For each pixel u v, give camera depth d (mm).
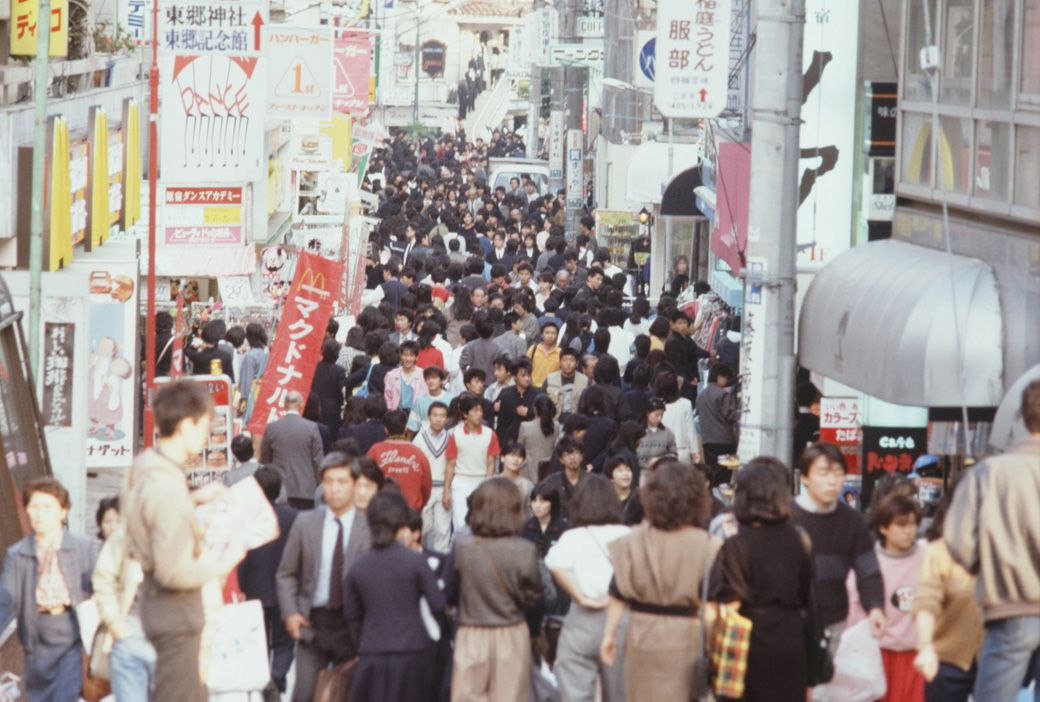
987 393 19953
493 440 26500
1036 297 19344
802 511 15523
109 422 31750
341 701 17516
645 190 60719
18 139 29734
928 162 23156
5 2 31469
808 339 23375
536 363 33438
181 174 40312
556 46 88250
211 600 14281
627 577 15148
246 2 39875
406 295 42094
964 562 13883
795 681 14703
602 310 37500
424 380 30828
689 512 15102
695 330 42719
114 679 15984
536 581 16266
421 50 188875
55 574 16719
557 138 105188
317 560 17516
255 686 17391
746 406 22031
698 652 15164
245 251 43500
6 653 18641
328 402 31969
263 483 19953
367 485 17734
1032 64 19766
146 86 45031
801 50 21531
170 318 37875
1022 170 19969
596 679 16562
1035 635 13766
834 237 29484
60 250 31094
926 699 16234
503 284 48969
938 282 20250
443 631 16844
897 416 23766
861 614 15602
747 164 36688
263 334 34906
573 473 23688
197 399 13453
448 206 86062
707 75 25594
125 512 13500
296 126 62250
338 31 58594
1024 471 13766
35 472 21906
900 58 24250
